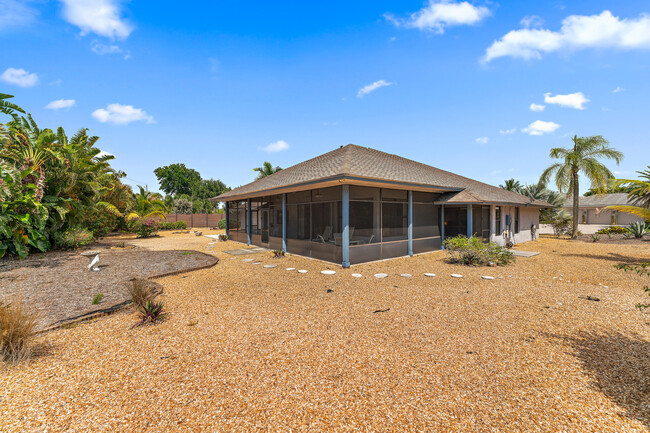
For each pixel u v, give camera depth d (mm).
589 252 12820
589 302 5793
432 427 2418
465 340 4102
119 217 21875
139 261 10414
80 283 7273
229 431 2379
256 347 3926
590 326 4559
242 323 4793
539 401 2750
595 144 17688
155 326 4680
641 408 2611
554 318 4926
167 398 2826
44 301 5820
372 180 9070
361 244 10875
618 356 3584
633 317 4930
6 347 3525
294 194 13227
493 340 4094
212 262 10172
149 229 20875
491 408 2656
